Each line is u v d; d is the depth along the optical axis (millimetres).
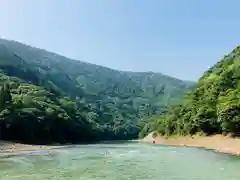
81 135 173875
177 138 122688
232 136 82562
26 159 56500
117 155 64938
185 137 114688
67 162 51062
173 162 50312
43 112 139500
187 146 102250
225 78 107688
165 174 37156
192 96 128875
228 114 82062
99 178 34438
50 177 35188
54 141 139750
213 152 70812
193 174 36781
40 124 131875
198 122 102125
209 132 99438
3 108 118750
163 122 151500
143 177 35062
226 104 85312
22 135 118750
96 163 49500
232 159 53188
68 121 159875
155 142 145000
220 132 94125
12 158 58594
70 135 161125
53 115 146375
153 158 57875
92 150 82375
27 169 42062
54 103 178375
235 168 41531
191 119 111188
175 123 131375
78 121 181875
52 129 142875
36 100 159000
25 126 120875
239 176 34719
